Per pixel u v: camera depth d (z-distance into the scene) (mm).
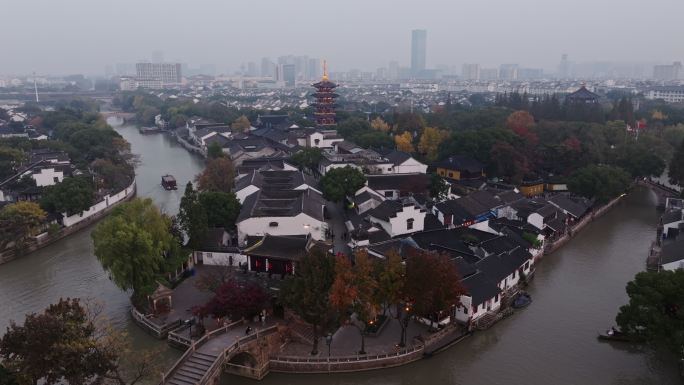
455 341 56438
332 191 97500
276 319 57625
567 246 89438
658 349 52656
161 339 56469
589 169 111625
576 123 159125
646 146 139625
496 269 66938
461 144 134250
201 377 46750
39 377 38719
